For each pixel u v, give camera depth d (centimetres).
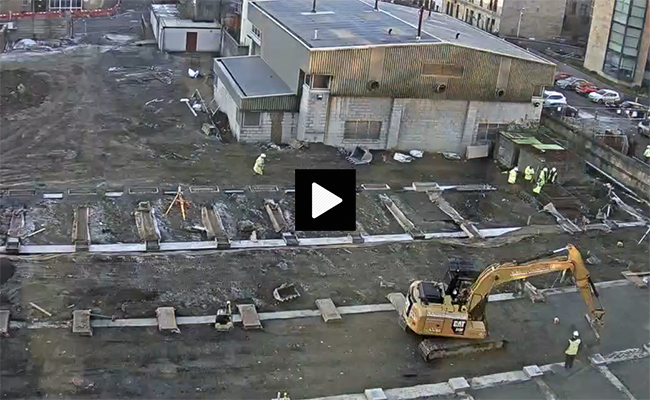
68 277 2692
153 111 4634
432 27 4825
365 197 3641
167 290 2681
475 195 3812
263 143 4197
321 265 2973
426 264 3067
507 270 2467
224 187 3559
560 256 2603
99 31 6812
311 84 4072
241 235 3136
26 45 6003
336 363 2395
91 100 4747
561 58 7400
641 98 6153
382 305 2745
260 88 4272
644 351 2619
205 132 4300
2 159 3691
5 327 2355
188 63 5938
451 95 4284
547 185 3909
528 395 2341
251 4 5256
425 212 3547
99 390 2155
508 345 2583
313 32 4356
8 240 2878
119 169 3672
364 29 4528
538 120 4503
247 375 2292
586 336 2681
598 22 6788
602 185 4006
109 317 2484
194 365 2309
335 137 4219
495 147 4356
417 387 2320
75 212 3164
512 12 8094
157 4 7325
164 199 3366
